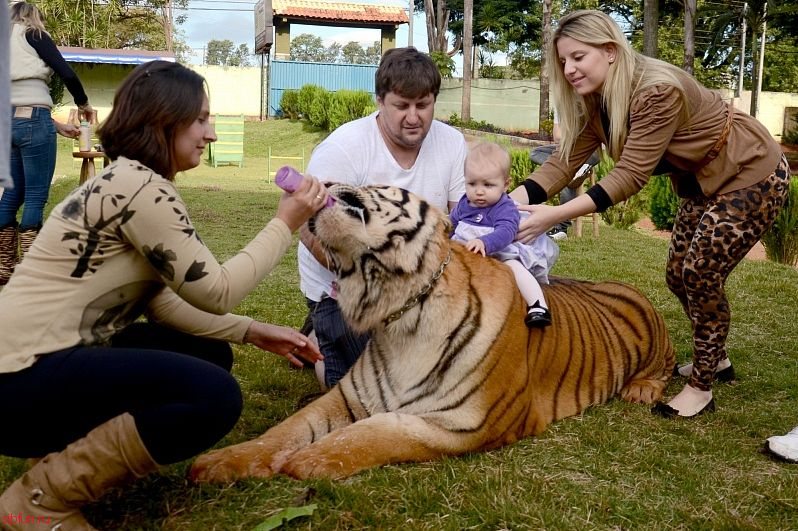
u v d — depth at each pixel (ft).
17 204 20.16
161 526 8.35
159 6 107.04
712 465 10.82
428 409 10.48
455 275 10.66
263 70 118.21
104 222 7.72
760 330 18.95
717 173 12.34
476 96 113.60
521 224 12.07
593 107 12.94
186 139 8.36
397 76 11.77
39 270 7.76
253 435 11.29
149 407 7.99
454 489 9.37
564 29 12.27
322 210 9.48
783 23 91.86
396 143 12.56
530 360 11.61
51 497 7.69
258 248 8.63
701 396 12.94
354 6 127.03
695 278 12.55
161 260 7.90
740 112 12.55
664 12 93.15
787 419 12.87
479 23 132.26
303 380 14.02
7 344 7.59
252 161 81.25
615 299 14.39
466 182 12.28
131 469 7.84
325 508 8.71
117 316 8.27
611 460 10.77
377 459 9.77
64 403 7.75
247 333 10.03
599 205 11.96
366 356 11.17
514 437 11.15
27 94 19.83
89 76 89.51
